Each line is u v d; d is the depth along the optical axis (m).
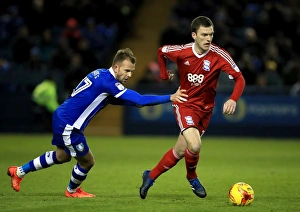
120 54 27.56
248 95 70.75
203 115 28.98
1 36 83.25
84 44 76.12
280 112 70.06
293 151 57.00
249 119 70.81
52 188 32.50
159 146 60.81
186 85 28.91
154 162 46.91
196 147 27.17
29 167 29.09
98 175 38.78
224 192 31.83
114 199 28.72
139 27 89.00
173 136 72.25
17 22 83.31
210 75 28.58
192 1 82.12
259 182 36.00
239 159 49.81
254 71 71.38
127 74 27.62
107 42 82.06
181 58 28.77
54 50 80.62
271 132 70.44
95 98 27.83
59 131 27.97
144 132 72.88
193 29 28.33
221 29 74.06
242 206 26.80
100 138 70.00
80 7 83.81
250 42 75.19
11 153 52.41
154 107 72.50
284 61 75.62
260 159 49.88
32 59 75.81
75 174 28.72
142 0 91.94
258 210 25.81
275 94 70.12
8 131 75.44
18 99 75.00
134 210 25.53
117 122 77.75
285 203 27.88
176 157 28.27
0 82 75.56
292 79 71.19
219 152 55.69
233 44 73.06
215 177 38.41
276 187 33.78
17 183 29.31
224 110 27.52
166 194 30.83
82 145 28.09
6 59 80.81
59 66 75.88
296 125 69.81
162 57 29.81
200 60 28.52
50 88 72.94
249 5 83.81
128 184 34.66
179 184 34.81
